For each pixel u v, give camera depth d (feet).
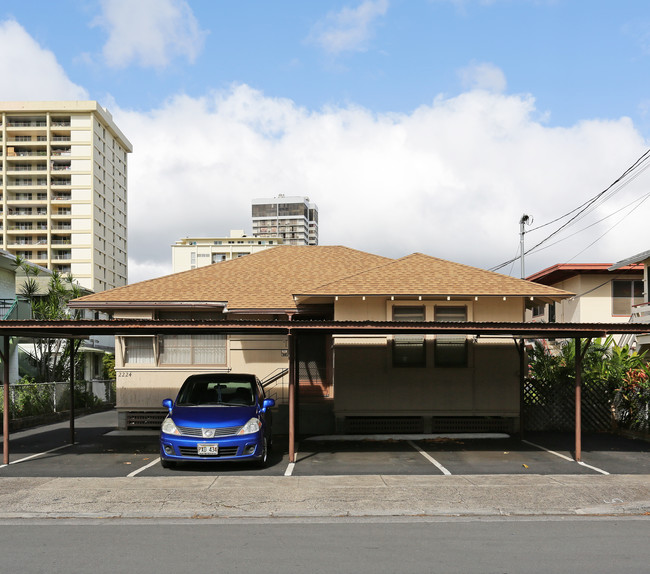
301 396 54.03
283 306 52.42
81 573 17.89
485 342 48.44
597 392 51.21
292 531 22.76
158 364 53.93
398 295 45.68
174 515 25.25
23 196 306.76
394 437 47.06
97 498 27.61
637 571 18.08
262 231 629.51
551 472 33.71
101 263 318.45
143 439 48.55
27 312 82.02
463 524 23.88
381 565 18.62
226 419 34.91
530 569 18.24
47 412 65.05
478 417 49.39
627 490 28.99
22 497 27.86
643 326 34.45
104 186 325.42
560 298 47.29
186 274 60.08
